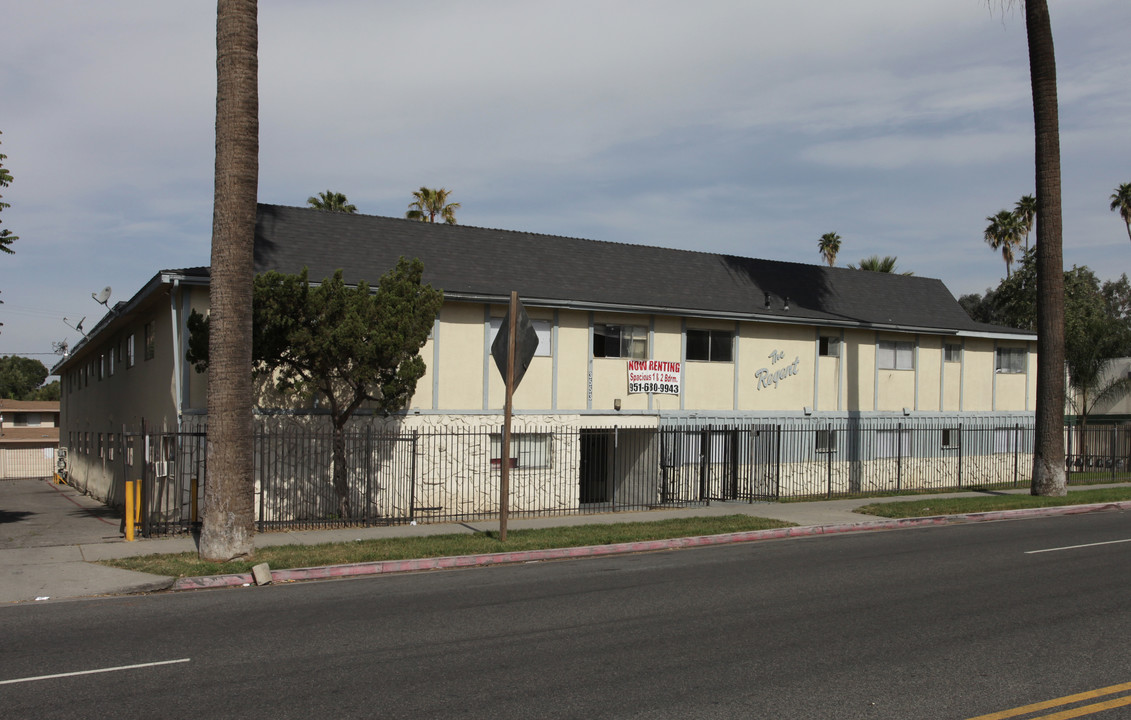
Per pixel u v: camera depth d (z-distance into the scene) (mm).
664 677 6801
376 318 16219
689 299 23641
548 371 21062
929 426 28016
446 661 7289
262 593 10594
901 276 31828
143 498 15336
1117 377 38000
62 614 9336
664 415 22734
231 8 12148
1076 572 11664
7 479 46312
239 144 12242
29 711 6004
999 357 30078
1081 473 30062
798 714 5918
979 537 15602
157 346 19453
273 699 6258
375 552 12906
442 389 19672
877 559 13000
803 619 8875
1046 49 21547
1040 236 22109
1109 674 6875
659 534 15164
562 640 8023
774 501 21906
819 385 25812
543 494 20781
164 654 7543
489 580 11422
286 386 16250
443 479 19531
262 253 19062
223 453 12312
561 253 24062
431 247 21891
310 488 17875
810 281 28562
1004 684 6605
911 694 6359
